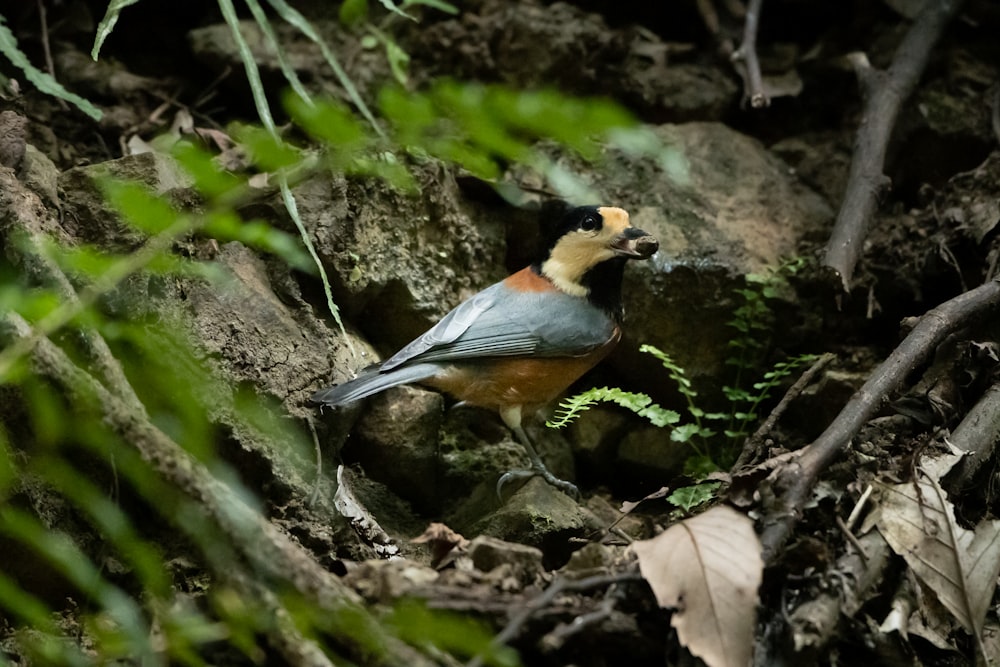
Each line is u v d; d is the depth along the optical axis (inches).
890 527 268.1
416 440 354.6
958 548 268.4
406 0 377.1
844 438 285.9
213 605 255.9
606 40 470.9
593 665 250.2
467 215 406.0
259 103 277.0
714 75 483.5
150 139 425.7
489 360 359.3
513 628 232.7
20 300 231.8
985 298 339.6
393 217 380.2
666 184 423.2
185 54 466.0
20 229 282.7
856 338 407.5
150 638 253.6
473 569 258.5
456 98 209.0
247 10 469.7
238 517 232.7
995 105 456.4
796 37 512.7
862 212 405.7
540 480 354.0
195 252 340.2
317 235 362.9
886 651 254.2
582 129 206.4
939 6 464.4
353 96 325.4
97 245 327.0
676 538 246.7
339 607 230.1
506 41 465.1
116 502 266.1
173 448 234.8
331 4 470.3
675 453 400.5
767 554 253.8
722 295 404.2
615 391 355.6
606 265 374.3
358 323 383.2
